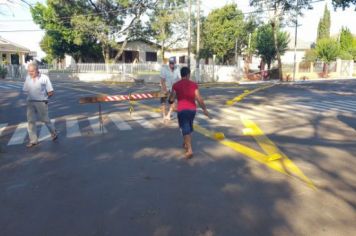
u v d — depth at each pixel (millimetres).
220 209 4652
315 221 4316
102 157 7055
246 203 4828
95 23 37125
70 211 4664
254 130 9125
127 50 50250
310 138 8484
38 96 8023
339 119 11016
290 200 4922
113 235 4027
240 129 9508
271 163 6535
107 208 4723
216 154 7133
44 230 4188
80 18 36906
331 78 44969
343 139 8398
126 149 7598
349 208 4672
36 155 7309
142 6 38719
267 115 11742
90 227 4223
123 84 31641
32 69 7906
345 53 51656
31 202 4984
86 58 48062
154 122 10547
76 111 13055
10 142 8492
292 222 4293
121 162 6707
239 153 7188
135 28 40500
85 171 6242
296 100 16031
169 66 10305
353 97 17469
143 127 9836
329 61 48531
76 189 5422
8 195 5254
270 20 37969
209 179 5754
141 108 13500
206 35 44844
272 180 5688
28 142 8445
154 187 5434
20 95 19266
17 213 4656
